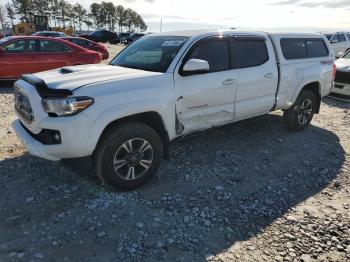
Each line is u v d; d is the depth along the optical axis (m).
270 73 5.30
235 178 4.36
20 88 3.83
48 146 3.47
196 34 4.55
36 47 10.27
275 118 7.11
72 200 3.65
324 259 2.97
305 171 4.68
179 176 4.33
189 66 4.04
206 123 4.59
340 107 8.64
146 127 3.84
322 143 5.80
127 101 3.63
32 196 3.71
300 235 3.28
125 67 4.50
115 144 3.63
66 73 3.99
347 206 3.83
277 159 5.03
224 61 4.70
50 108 3.39
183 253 2.96
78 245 2.98
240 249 3.04
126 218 3.39
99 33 42.72
